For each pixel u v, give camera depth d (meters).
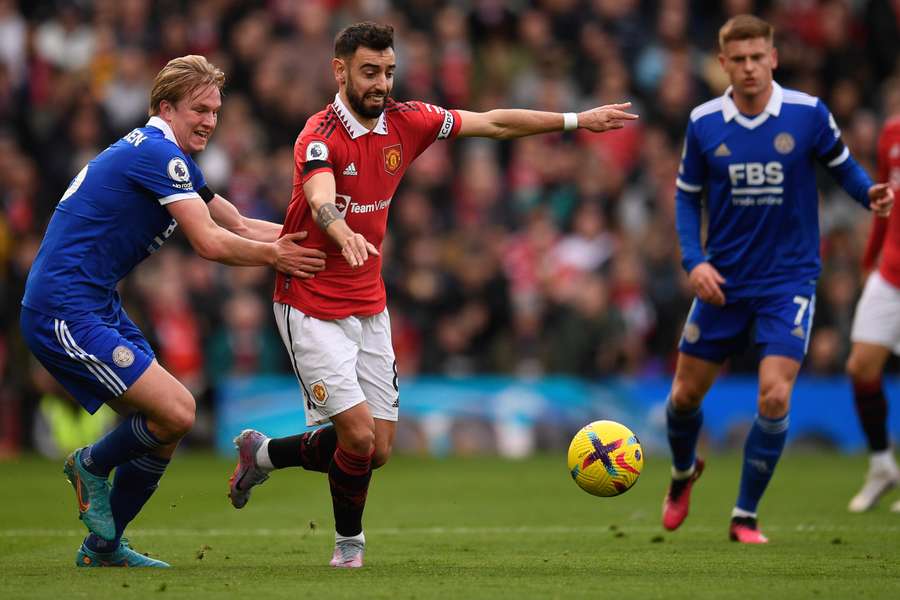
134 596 18.27
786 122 25.59
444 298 52.91
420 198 56.03
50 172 55.94
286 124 58.41
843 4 67.19
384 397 22.62
